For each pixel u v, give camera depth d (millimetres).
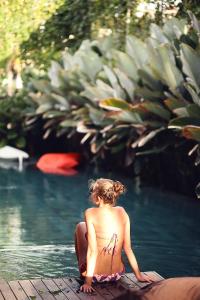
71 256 7594
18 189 11852
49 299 5590
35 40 15453
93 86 13477
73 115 14094
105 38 14328
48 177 13156
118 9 13711
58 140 16250
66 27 15148
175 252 7895
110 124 12609
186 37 10883
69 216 9758
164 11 12703
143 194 11273
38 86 14648
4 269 7055
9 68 16891
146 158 12406
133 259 5934
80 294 5695
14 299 5590
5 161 15484
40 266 7188
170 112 10953
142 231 8852
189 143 11000
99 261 5859
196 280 4613
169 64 10500
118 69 11953
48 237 8484
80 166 14609
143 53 11984
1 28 15211
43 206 10422
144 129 11500
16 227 9008
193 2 12008
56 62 14461
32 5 15039
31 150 16594
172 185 11742
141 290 4695
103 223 5824
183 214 9844
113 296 5641
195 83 10125
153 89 11359
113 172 13727
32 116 15812
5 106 16391
